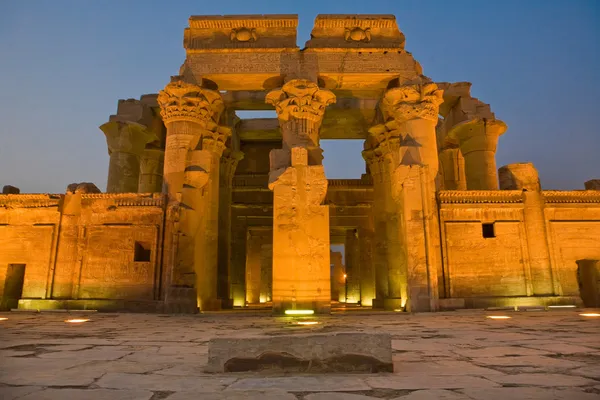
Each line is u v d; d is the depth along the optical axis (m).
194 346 6.05
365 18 17.33
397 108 16.84
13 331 8.27
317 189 15.28
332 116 22.89
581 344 5.77
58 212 16.84
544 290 15.92
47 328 8.94
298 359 4.07
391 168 19.06
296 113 16.12
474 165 20.27
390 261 19.19
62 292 16.25
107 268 16.23
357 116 22.80
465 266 15.97
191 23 17.25
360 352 4.08
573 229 16.53
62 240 16.66
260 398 3.10
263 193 27.19
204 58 17.08
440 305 15.34
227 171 22.66
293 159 15.45
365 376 3.87
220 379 3.78
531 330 7.77
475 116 20.17
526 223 16.36
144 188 22.28
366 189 26.38
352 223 26.06
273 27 17.31
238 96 20.66
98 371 4.15
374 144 21.31
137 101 21.14
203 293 17.08
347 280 29.42
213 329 8.67
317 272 14.73
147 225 16.41
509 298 15.66
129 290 16.00
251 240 30.94
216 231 18.33
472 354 5.09
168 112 16.88
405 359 4.80
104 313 14.59
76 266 16.38
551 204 16.61
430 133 16.47
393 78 17.25
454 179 23.33
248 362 4.09
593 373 3.90
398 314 13.77
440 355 5.05
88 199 16.86
